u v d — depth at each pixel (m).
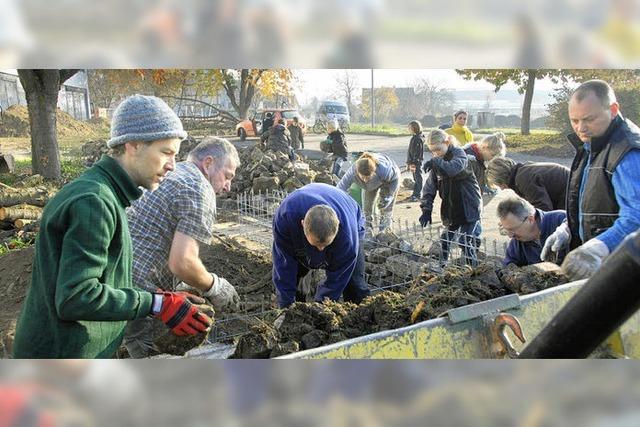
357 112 41.84
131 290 2.37
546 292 2.77
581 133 3.57
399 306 3.35
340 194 4.32
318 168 13.30
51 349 2.34
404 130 34.06
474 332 2.54
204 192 3.36
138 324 3.32
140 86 25.92
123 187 2.46
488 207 11.38
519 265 4.65
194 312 2.50
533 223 4.43
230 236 8.19
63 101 39.28
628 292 0.81
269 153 12.02
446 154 6.26
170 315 2.45
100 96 42.25
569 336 0.92
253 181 10.64
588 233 3.71
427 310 3.26
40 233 2.30
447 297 3.36
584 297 0.87
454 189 6.30
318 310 3.21
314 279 5.08
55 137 15.17
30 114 14.91
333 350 2.21
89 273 2.19
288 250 4.19
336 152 13.27
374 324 3.32
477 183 6.45
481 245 6.44
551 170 5.07
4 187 9.99
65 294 2.15
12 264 6.97
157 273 3.43
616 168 3.42
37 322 2.33
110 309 2.27
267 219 9.28
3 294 6.36
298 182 10.73
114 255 2.38
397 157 21.30
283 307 4.29
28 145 26.44
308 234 3.69
